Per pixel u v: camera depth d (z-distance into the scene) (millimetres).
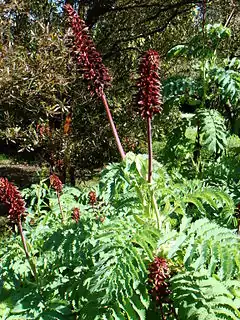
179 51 5145
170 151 5125
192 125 4887
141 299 2543
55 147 7172
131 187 2986
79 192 4230
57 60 5555
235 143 5422
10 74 5340
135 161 2756
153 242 2506
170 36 8867
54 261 3000
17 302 2816
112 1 8195
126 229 2598
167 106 5133
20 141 7004
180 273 2652
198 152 5199
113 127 2785
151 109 2539
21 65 5441
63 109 6059
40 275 3061
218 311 2389
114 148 8172
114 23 8953
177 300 2502
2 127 6656
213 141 4445
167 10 8695
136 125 8109
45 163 7703
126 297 2566
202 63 4961
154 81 2514
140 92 2523
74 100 7148
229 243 2496
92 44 2625
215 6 7980
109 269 2424
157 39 8891
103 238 2553
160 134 8234
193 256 2617
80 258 2873
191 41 5105
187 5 8789
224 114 5965
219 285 2521
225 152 5000
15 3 5844
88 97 7199
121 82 8523
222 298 2438
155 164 2908
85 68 2615
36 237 3383
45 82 5543
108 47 8891
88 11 8383
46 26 6133
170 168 5078
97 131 8047
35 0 7141
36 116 6727
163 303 2664
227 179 4422
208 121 4516
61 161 7234
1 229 6484
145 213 2781
